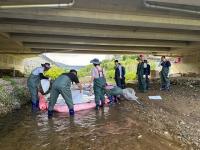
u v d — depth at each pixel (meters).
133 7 16.58
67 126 9.76
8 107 12.41
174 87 21.92
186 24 19.30
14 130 9.27
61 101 13.13
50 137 8.40
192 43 29.72
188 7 16.86
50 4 14.38
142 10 17.14
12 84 15.48
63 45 30.45
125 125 9.68
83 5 15.95
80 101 13.18
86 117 11.24
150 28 22.70
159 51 34.75
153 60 47.16
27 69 50.16
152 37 23.92
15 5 14.34
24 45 29.78
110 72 43.03
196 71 34.31
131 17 17.72
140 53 37.97
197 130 8.85
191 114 11.34
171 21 18.89
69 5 14.59
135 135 8.38
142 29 22.81
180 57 38.53
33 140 8.11
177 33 24.55
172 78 27.66
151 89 20.56
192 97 15.98
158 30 23.53
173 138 8.03
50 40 25.14
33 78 13.12
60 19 16.92
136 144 7.53
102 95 13.53
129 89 15.48
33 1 14.95
